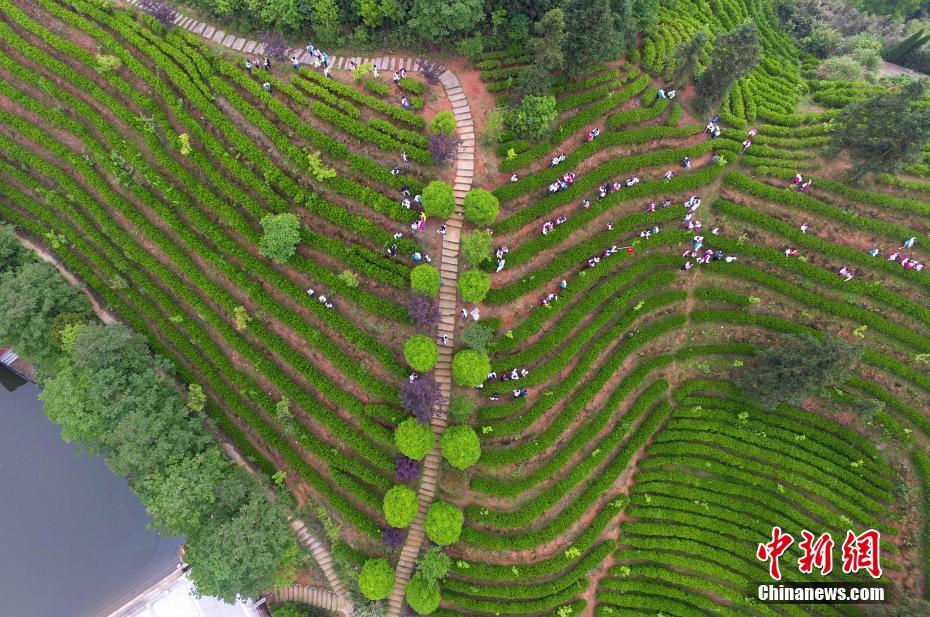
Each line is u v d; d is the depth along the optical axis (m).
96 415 31.83
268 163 33.47
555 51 30.16
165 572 38.22
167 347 37.34
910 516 35.22
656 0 38.88
